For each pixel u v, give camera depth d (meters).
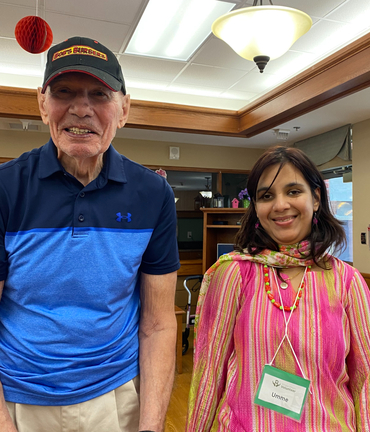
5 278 0.89
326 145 5.17
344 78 3.26
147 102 4.60
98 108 0.86
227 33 2.54
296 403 0.97
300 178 1.10
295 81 3.82
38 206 0.87
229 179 6.29
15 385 0.88
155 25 3.13
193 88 4.64
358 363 1.05
